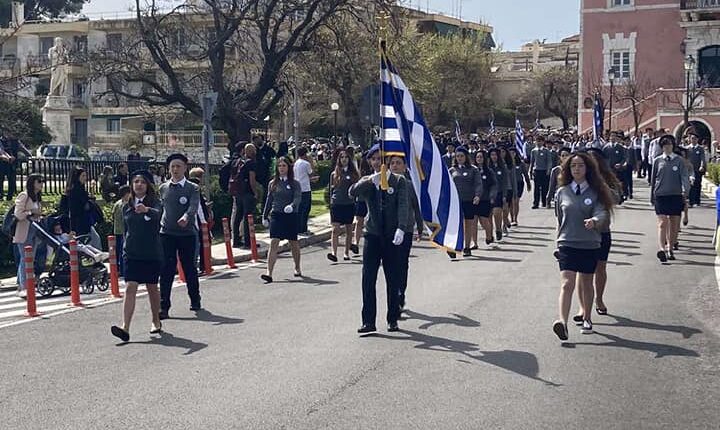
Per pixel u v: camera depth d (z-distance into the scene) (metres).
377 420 7.25
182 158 12.45
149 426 7.23
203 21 34.88
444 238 11.41
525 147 33.31
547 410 7.50
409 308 12.13
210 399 7.95
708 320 11.20
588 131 46.84
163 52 32.12
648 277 14.59
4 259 18.47
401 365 9.03
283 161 15.36
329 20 32.91
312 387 8.26
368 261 10.61
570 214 9.94
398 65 40.62
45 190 25.62
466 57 67.81
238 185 19.92
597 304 11.56
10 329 11.74
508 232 21.39
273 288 14.59
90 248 15.41
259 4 32.75
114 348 10.30
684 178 16.03
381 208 10.57
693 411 7.49
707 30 51.59
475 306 12.21
